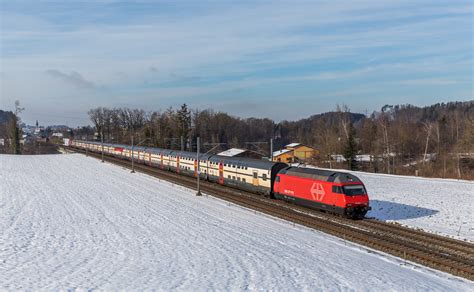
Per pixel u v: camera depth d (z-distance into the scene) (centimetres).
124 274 1576
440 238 2467
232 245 2142
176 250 2006
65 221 2788
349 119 9512
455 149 7812
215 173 5019
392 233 2606
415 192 4600
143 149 7812
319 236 2522
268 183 3891
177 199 3928
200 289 1407
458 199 4091
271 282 1512
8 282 1455
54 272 1598
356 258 2000
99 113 18612
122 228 2567
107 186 4847
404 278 1677
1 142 17188
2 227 2527
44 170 6875
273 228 2703
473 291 1602
